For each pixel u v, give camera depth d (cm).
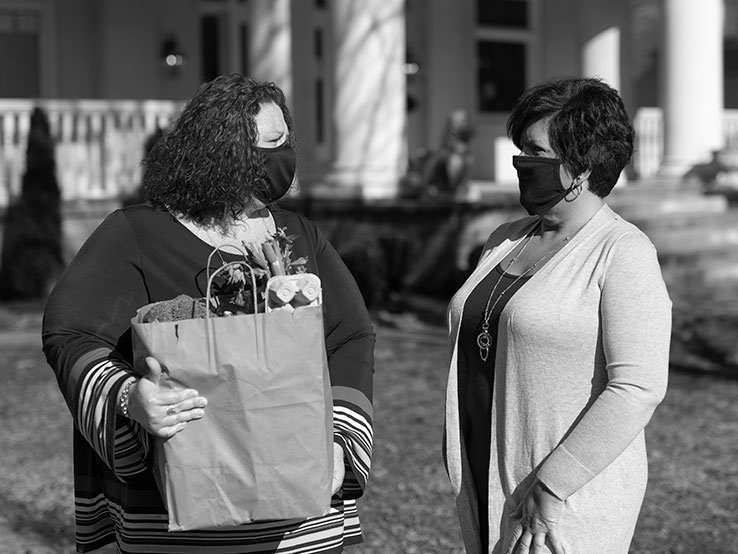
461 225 1160
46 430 697
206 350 214
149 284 247
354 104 1244
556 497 238
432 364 865
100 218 1327
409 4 1723
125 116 1371
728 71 2444
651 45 3011
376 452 622
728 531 490
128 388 224
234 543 239
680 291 1184
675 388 780
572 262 252
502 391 255
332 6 1245
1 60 1529
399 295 1153
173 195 249
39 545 490
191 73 1608
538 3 1833
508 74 1822
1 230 1281
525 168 255
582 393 245
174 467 215
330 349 265
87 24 1559
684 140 1438
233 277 234
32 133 1242
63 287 244
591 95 251
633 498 249
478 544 265
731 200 1476
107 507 258
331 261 270
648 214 1320
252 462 216
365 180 1251
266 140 249
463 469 267
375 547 471
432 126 1742
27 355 940
